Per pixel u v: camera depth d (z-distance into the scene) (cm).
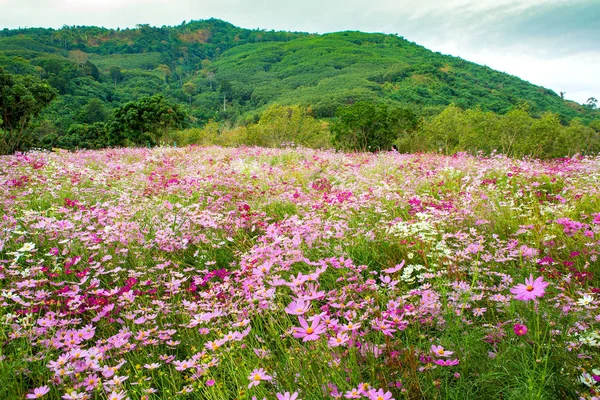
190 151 1331
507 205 512
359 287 270
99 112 9000
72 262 359
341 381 191
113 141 3619
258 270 262
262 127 3000
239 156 1186
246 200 611
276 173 852
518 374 211
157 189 652
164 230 445
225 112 15888
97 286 328
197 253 410
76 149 1444
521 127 3241
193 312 288
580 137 3675
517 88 19312
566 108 16925
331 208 516
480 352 230
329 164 984
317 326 185
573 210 484
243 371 215
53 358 257
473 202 517
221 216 482
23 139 2281
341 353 208
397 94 15462
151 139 3566
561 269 331
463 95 16412
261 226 471
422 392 189
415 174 800
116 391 211
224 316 283
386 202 552
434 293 261
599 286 300
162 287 354
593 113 16850
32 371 242
